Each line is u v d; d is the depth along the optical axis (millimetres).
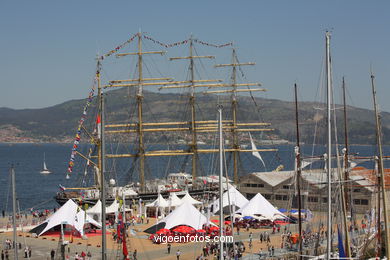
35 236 121062
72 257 101688
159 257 101188
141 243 114312
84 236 119125
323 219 129625
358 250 91750
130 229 128625
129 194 176750
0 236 123500
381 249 96875
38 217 154000
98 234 123375
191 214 119250
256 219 134000
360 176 136000
